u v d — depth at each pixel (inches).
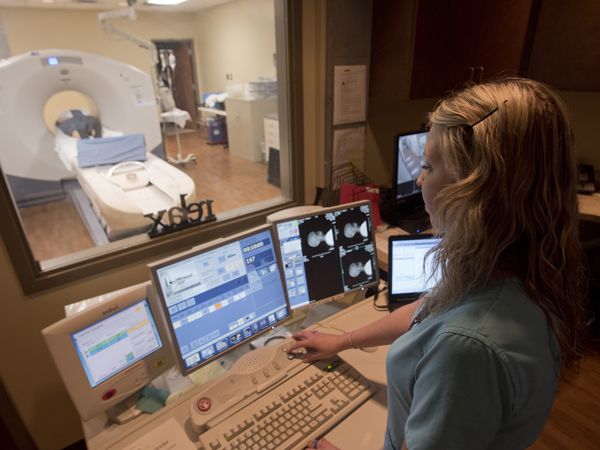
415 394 19.9
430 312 22.6
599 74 69.7
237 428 32.1
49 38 172.7
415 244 49.7
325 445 29.6
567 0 71.3
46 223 138.6
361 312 50.0
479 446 17.9
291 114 73.7
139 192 131.3
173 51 216.2
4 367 54.6
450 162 19.2
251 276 40.7
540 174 16.9
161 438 32.7
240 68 221.1
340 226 47.8
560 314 18.8
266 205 78.3
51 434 61.7
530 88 17.6
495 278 19.2
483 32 75.4
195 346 37.4
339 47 71.4
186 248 67.6
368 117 85.8
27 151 148.8
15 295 52.9
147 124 174.9
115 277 61.2
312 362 39.2
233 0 204.4
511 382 17.3
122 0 162.6
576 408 66.6
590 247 68.9
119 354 36.0
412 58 68.8
